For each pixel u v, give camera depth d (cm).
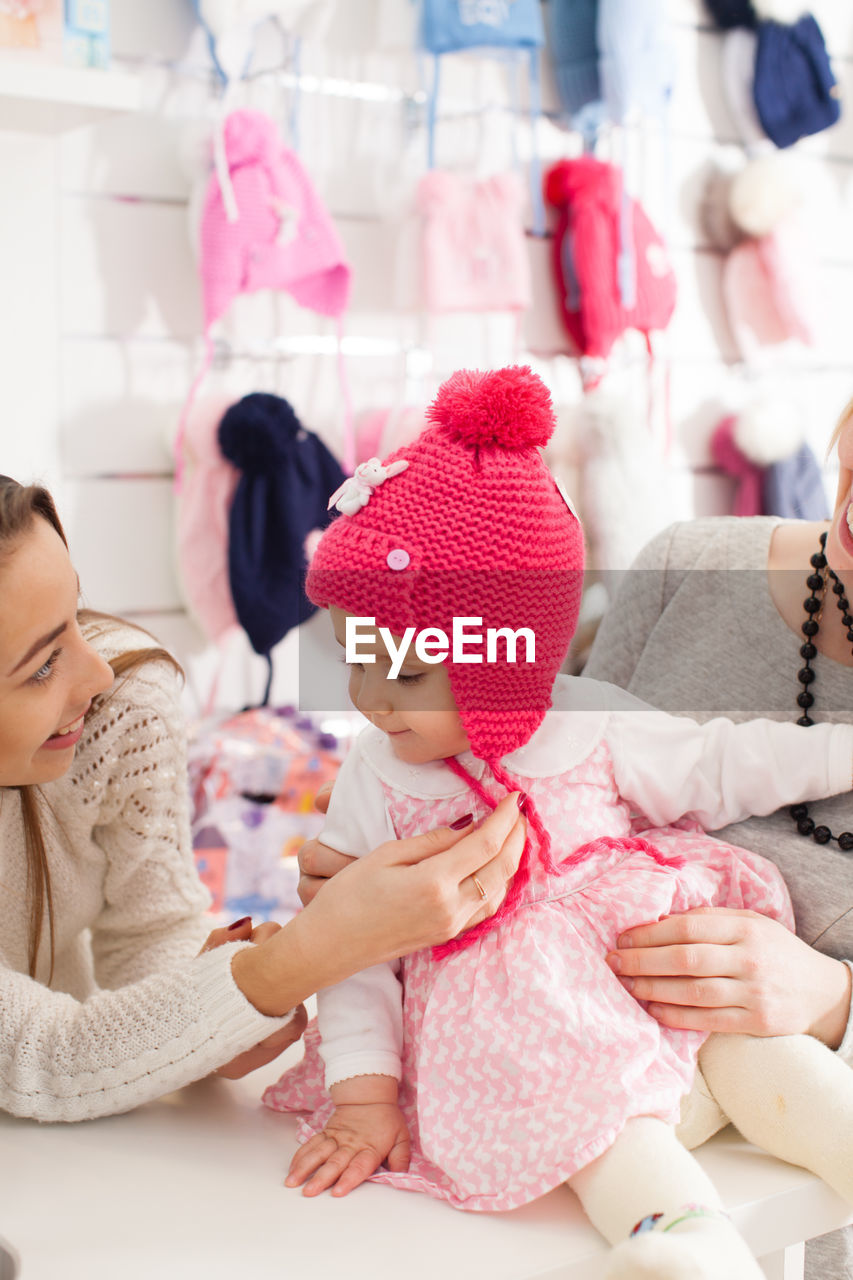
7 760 77
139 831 96
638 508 216
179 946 99
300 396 228
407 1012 80
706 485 267
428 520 75
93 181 204
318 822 189
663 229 251
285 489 206
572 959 77
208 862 181
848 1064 77
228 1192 70
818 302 258
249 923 87
